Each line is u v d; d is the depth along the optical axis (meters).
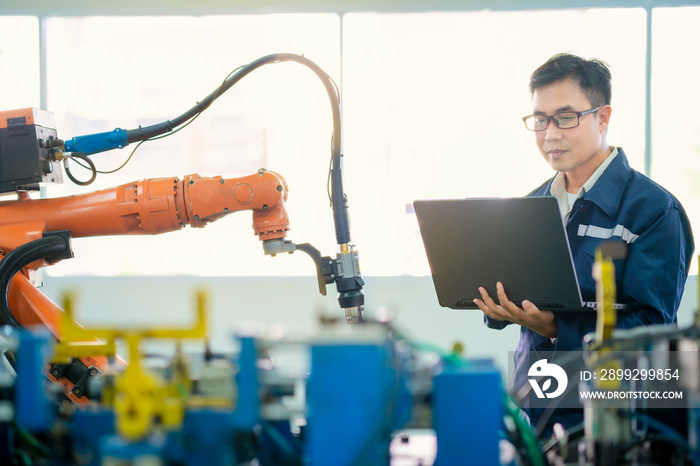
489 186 4.80
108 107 4.97
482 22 4.74
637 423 1.03
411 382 0.90
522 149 4.77
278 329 0.88
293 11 4.59
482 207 1.29
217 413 0.84
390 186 4.84
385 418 0.81
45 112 1.83
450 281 1.44
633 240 1.60
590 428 0.93
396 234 4.84
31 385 0.89
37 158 1.74
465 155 4.80
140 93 4.97
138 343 0.86
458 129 4.80
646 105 4.57
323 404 0.80
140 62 4.95
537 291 1.36
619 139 4.71
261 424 0.89
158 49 4.94
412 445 1.00
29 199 1.80
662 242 1.58
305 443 0.98
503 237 1.31
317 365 0.81
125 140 1.82
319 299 4.64
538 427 1.19
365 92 4.81
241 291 4.68
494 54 4.75
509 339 4.52
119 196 1.74
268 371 0.91
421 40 4.78
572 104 1.67
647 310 1.57
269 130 4.89
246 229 4.99
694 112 4.70
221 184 1.72
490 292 1.41
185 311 4.70
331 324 0.94
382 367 0.81
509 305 1.39
